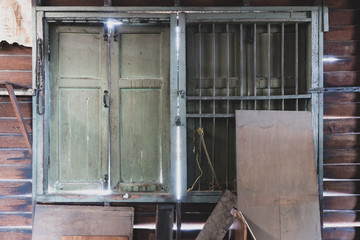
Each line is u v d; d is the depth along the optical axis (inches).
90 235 94.4
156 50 99.9
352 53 100.3
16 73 99.2
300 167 92.0
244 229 80.3
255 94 95.6
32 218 96.4
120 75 99.3
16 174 100.7
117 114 98.9
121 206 98.2
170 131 95.5
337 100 100.6
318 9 95.2
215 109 99.8
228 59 94.3
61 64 98.9
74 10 94.4
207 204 100.1
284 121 93.0
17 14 95.3
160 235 90.2
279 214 89.9
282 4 98.5
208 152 100.3
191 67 99.2
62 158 99.7
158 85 99.1
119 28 98.7
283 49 96.3
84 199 95.7
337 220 101.2
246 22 95.7
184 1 98.5
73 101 99.2
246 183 89.8
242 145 90.9
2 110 100.3
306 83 97.7
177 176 95.9
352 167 101.2
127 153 100.1
